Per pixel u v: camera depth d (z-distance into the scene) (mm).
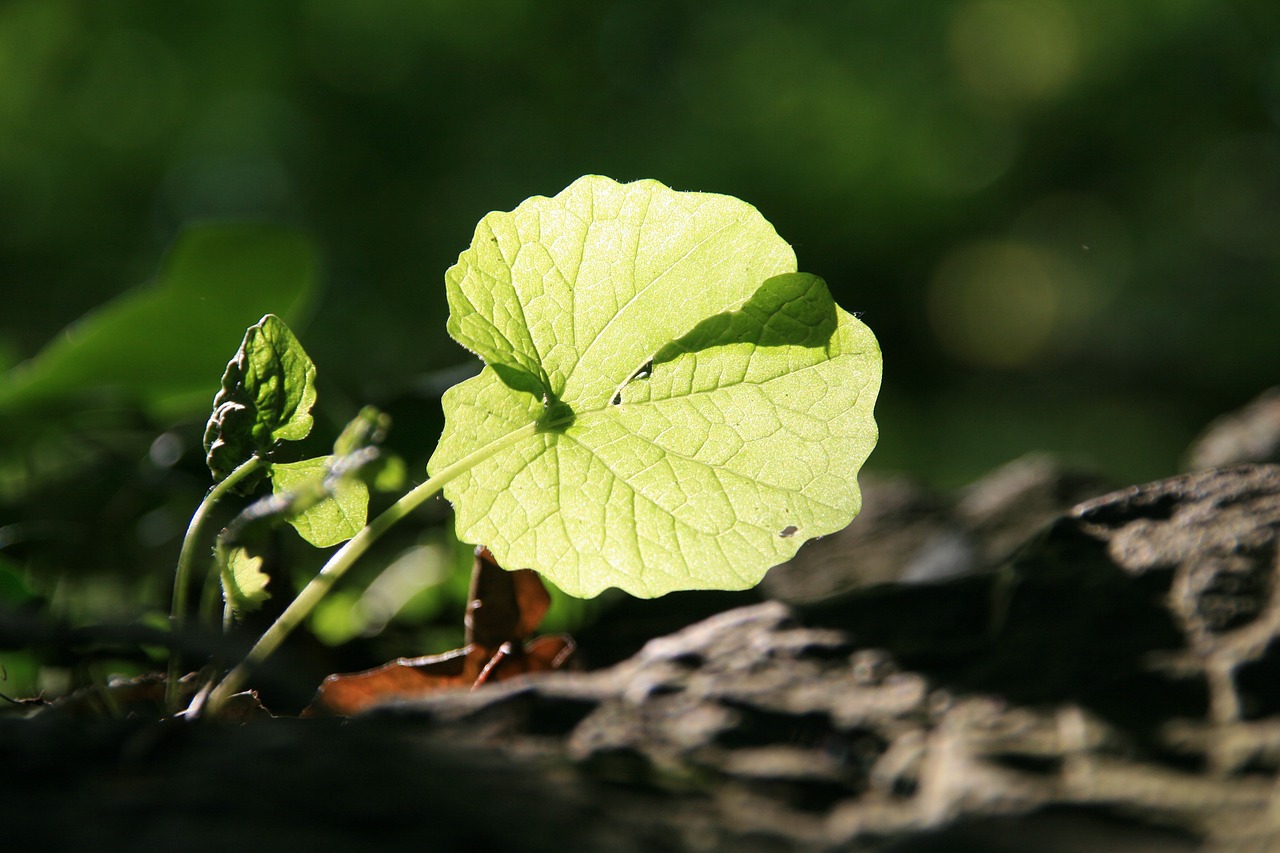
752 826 330
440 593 472
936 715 344
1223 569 352
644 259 378
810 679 351
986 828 327
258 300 500
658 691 350
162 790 332
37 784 334
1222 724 337
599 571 379
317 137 2197
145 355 502
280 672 366
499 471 377
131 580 484
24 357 1416
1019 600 356
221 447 367
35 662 399
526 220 377
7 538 464
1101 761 335
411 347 1944
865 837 329
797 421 379
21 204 2051
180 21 2164
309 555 470
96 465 491
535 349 377
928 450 1926
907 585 366
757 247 378
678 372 380
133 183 2127
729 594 454
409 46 2199
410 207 2160
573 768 338
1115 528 361
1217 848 324
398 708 349
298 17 2168
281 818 328
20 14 2107
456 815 329
